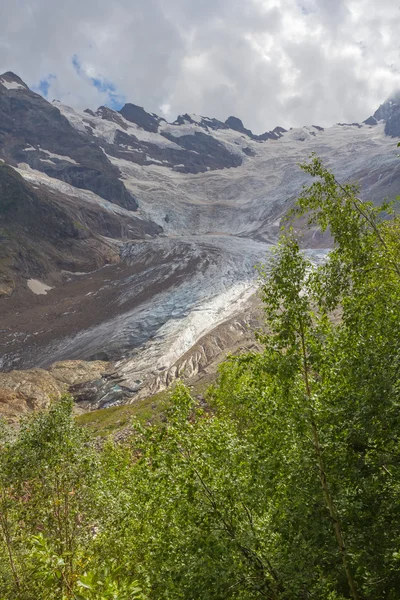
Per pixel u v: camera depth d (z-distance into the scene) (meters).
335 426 10.59
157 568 12.24
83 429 17.69
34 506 16.05
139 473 13.58
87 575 6.30
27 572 14.98
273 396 11.95
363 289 12.35
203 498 11.03
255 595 10.35
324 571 10.59
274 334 11.93
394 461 10.20
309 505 10.39
